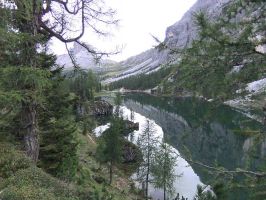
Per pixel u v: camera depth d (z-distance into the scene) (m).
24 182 11.75
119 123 43.44
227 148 44.94
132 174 48.16
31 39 12.07
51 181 12.72
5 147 14.81
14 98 12.03
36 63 12.96
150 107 128.12
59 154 21.61
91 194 14.80
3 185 11.64
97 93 163.25
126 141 54.31
